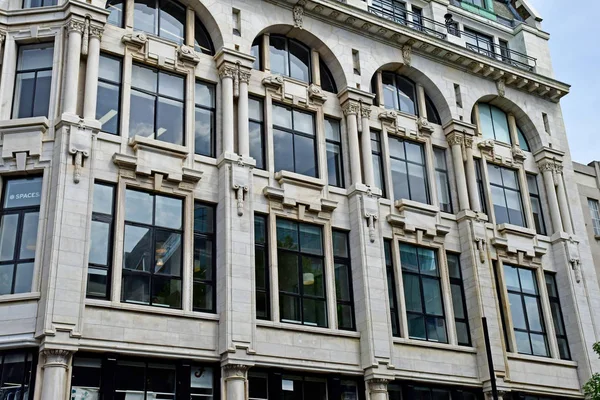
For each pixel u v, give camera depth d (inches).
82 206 941.2
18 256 930.7
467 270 1278.3
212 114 1143.0
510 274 1353.3
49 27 1045.2
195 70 1141.1
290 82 1231.5
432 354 1178.0
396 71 1385.3
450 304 1240.8
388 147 1299.2
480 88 1466.5
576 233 1455.5
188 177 1053.2
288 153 1189.1
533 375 1274.6
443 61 1425.9
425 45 1387.8
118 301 937.5
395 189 1282.0
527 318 1336.1
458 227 1312.7
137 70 1095.6
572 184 1510.8
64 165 948.6
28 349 876.6
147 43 1105.4
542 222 1460.4
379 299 1135.6
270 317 1051.3
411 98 1391.5
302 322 1086.4
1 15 1042.7
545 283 1386.6
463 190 1330.0
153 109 1088.8
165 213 1033.5
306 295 1106.7
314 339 1070.4
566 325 1375.5
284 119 1209.4
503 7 1688.0
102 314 920.3
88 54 1028.5
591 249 1520.7
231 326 987.9
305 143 1216.2
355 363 1095.6
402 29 1357.0
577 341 1352.1
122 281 962.7
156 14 1154.7
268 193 1108.5
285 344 1040.2
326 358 1069.1
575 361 1346.0
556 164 1496.1
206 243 1054.4
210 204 1075.9
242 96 1144.8
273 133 1185.4
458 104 1418.6
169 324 964.6
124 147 1026.1
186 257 1018.7
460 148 1368.1
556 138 1539.1
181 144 1095.6
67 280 894.4
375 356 1090.7
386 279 1163.9
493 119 1494.8
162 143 1044.5
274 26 1246.3
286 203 1123.9
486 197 1382.9
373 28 1337.4
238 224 1054.4
